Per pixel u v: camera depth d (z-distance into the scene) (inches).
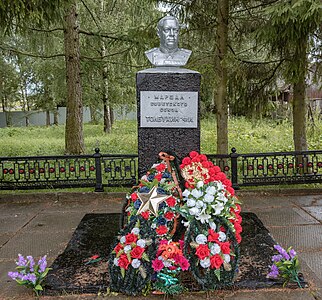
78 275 106.3
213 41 250.5
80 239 135.6
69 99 321.7
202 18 245.0
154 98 131.2
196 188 100.3
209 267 97.2
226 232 100.8
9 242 143.9
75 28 316.5
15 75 639.1
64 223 167.6
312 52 228.4
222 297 96.0
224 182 107.3
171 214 100.8
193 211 97.0
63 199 209.2
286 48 214.2
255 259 114.7
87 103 502.3
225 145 239.6
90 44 335.0
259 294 97.3
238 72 245.8
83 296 97.2
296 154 216.8
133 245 96.0
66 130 325.7
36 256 129.8
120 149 390.0
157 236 98.7
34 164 214.2
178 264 94.8
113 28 392.8
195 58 228.5
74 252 123.2
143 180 108.6
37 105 706.8
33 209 192.2
